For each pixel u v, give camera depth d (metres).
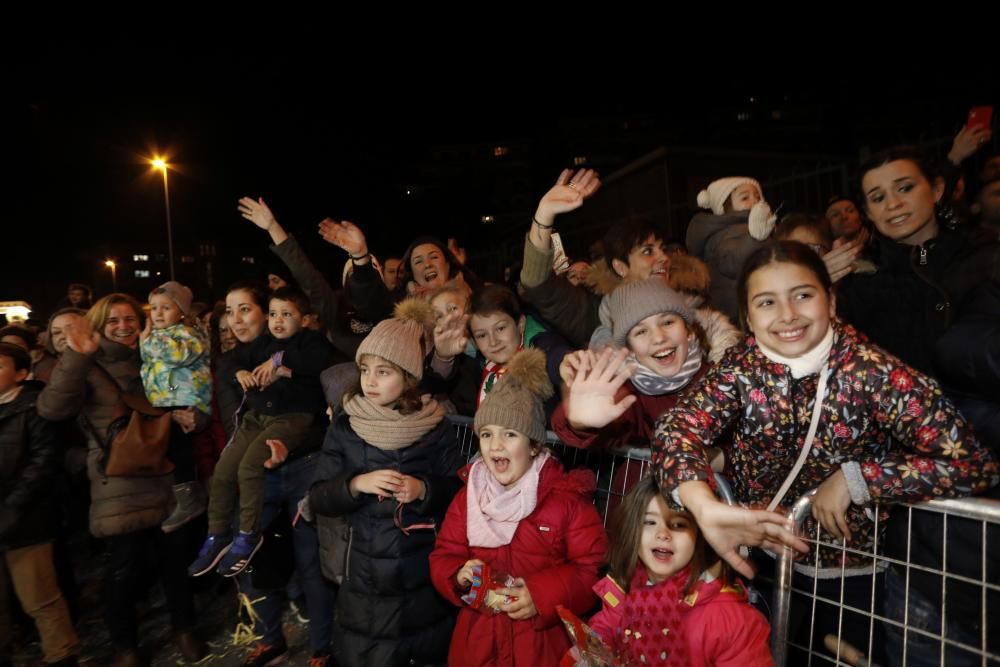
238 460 3.52
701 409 1.71
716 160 8.24
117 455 3.44
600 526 2.23
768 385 1.66
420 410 2.78
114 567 3.51
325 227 3.96
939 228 2.54
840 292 2.70
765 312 1.62
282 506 3.68
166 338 3.90
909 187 2.46
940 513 1.54
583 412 1.94
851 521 1.71
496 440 2.25
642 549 1.79
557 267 3.58
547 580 2.10
